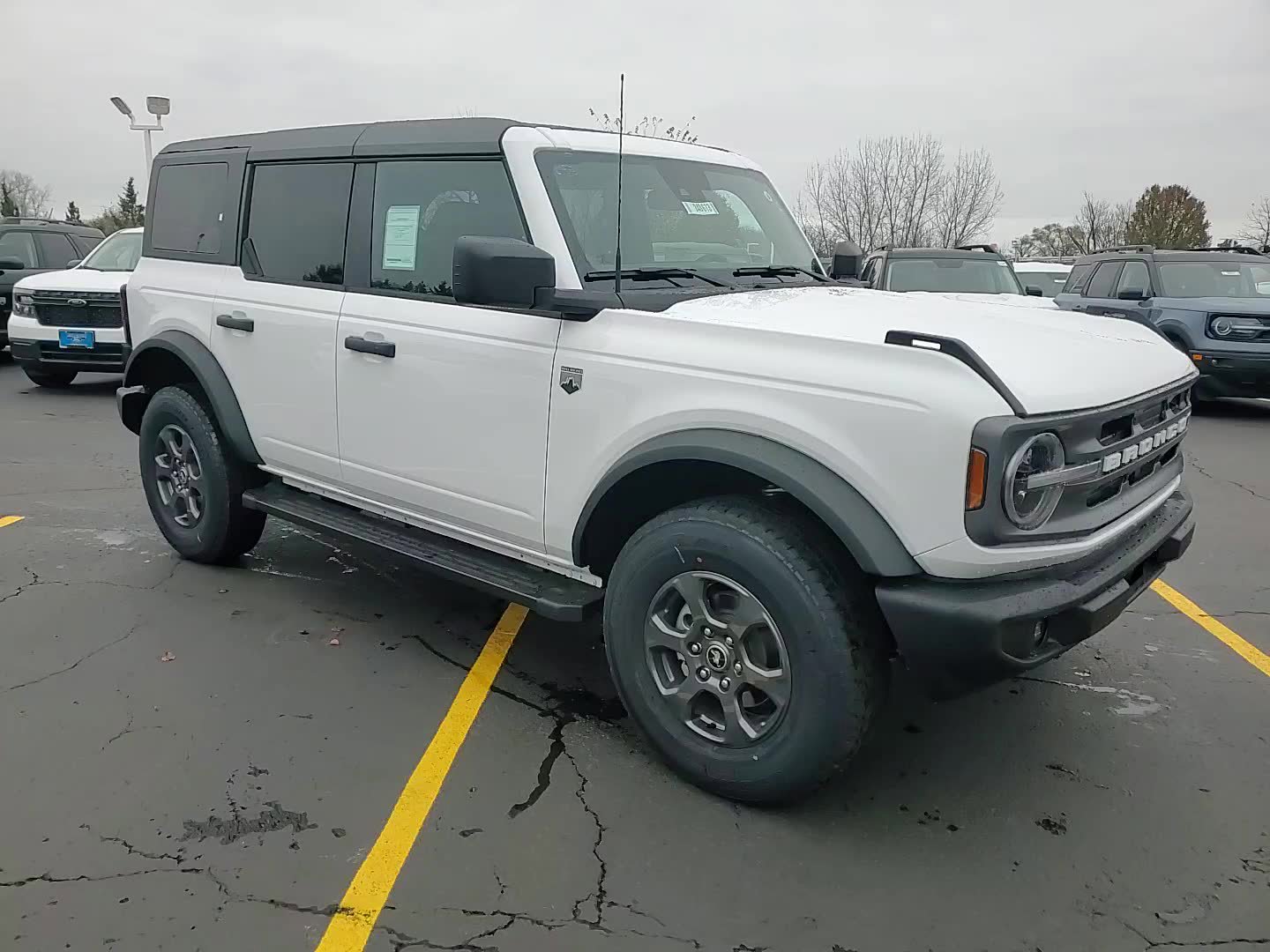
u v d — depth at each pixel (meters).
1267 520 6.22
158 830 2.69
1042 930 2.39
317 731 3.27
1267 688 3.76
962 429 2.35
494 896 2.47
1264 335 9.77
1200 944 2.35
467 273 2.80
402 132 3.70
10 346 10.41
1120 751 3.26
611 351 2.94
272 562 4.93
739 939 2.34
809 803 2.92
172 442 4.73
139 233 11.35
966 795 2.98
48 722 3.28
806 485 2.52
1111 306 11.11
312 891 2.46
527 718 3.39
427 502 3.62
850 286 3.93
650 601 2.94
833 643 2.57
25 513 5.73
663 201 3.59
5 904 2.38
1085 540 2.61
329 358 3.83
